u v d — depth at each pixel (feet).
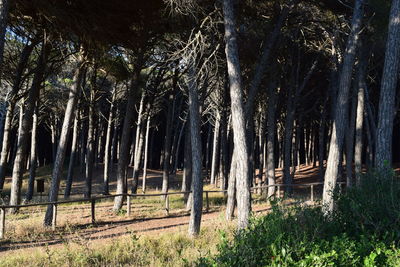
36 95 57.67
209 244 32.01
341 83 35.53
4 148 66.69
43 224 44.11
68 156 193.88
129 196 53.83
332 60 72.69
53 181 45.52
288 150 80.28
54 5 38.01
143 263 26.48
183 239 35.09
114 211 56.95
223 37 45.91
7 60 59.06
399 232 18.19
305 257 16.17
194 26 43.32
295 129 119.14
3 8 27.63
